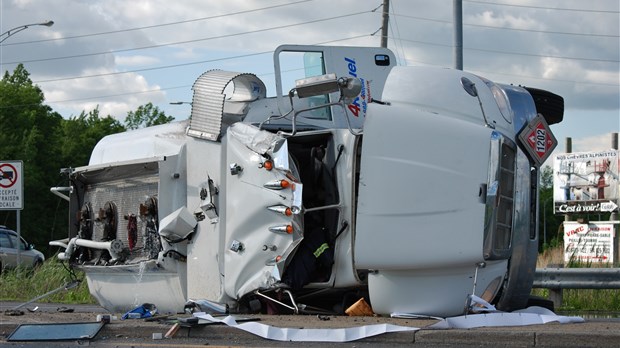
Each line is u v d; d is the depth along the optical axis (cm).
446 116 1000
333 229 1030
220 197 1077
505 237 1032
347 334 878
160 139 1177
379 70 1223
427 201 962
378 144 968
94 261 1291
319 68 1191
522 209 1066
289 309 1068
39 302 1698
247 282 1045
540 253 2780
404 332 870
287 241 1008
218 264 1075
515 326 923
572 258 1809
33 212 6394
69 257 1336
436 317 983
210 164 1094
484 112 1040
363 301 1034
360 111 1190
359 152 1021
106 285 1275
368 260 972
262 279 1028
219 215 1077
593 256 2077
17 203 2073
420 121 973
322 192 1045
